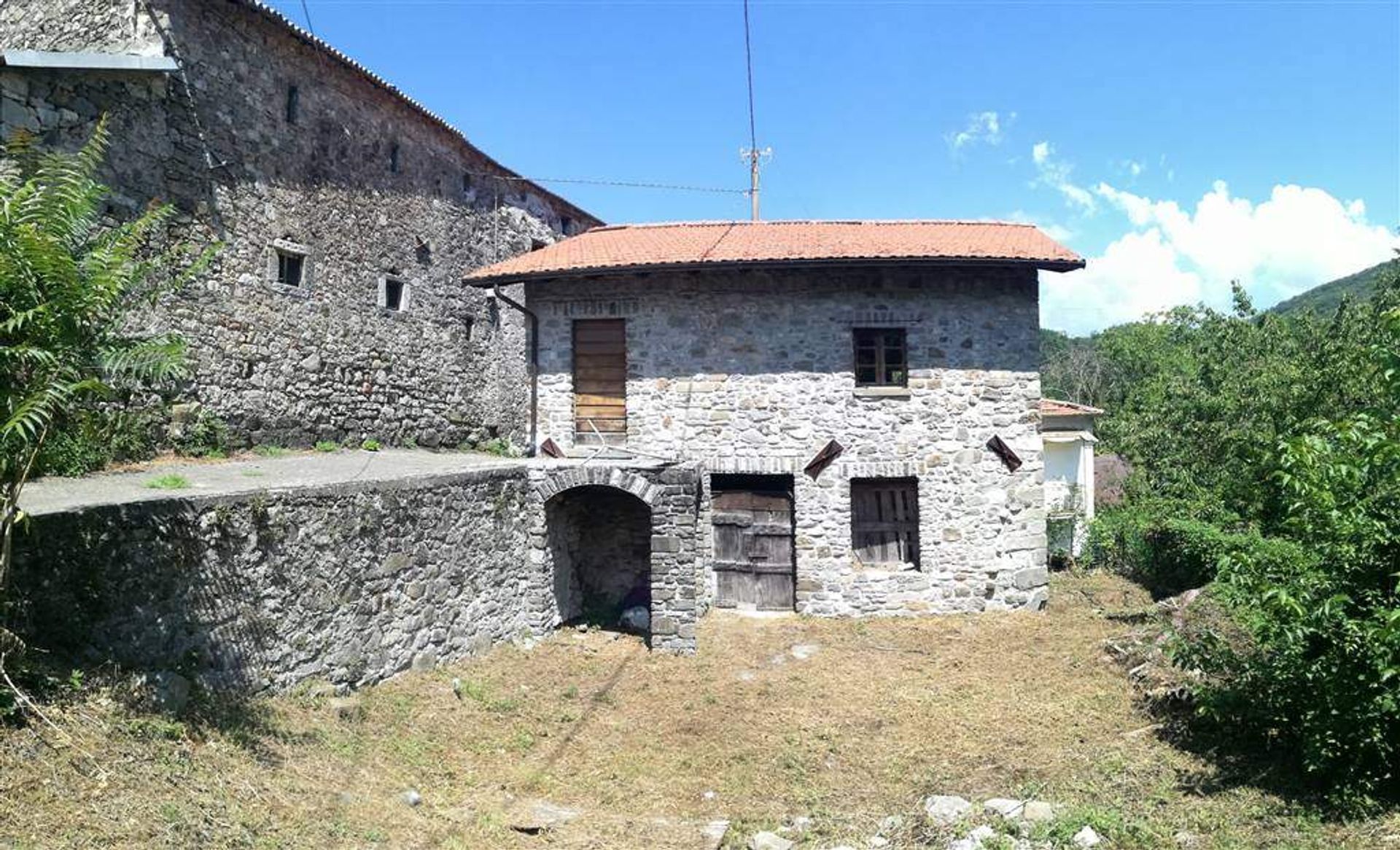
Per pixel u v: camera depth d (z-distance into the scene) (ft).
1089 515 55.26
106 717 17.29
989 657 34.81
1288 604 19.20
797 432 40.42
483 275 41.47
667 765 25.55
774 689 31.86
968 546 40.68
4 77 30.76
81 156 17.57
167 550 21.16
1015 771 23.94
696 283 40.91
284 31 42.86
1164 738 25.05
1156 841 18.43
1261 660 22.70
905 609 40.34
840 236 42.93
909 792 23.34
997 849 18.57
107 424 17.58
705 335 40.86
